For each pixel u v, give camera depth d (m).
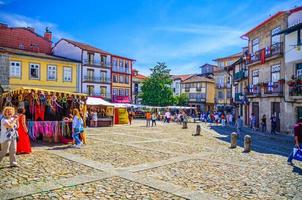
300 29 22.97
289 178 8.40
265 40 29.17
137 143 15.49
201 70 79.75
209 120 46.03
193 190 6.96
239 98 36.72
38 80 36.88
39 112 14.87
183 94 70.38
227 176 8.45
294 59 23.58
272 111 27.72
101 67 54.31
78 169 8.80
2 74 31.89
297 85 23.22
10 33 42.91
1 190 6.51
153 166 9.51
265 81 28.84
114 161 10.19
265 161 11.14
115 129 25.53
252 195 6.71
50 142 14.85
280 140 20.75
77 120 13.76
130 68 62.62
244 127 32.66
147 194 6.57
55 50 53.44
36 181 7.32
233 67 42.94
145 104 54.62
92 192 6.59
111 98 56.59
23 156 10.62
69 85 40.12
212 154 12.41
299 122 10.65
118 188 6.97
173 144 15.49
